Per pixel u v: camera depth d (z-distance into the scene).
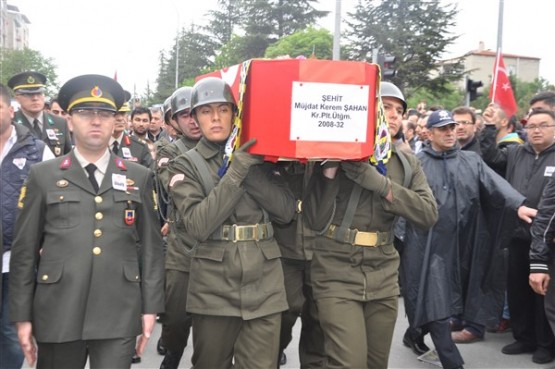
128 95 6.24
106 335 2.78
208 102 3.02
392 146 3.46
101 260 2.79
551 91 5.57
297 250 3.46
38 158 3.78
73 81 2.83
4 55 50.38
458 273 4.49
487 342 5.40
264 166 3.13
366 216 3.23
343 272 3.21
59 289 2.73
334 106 2.86
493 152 5.52
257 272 2.98
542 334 4.83
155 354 4.97
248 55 44.78
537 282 4.10
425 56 31.97
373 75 2.95
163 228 5.11
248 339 2.98
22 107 5.87
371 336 3.30
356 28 33.94
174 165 3.16
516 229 4.93
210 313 2.97
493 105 5.68
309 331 3.66
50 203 2.77
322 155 2.86
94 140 2.84
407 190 3.21
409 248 4.36
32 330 2.83
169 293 4.03
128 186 2.93
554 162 4.95
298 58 2.88
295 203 3.25
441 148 4.65
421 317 4.27
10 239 3.56
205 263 3.03
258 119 2.88
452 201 4.50
